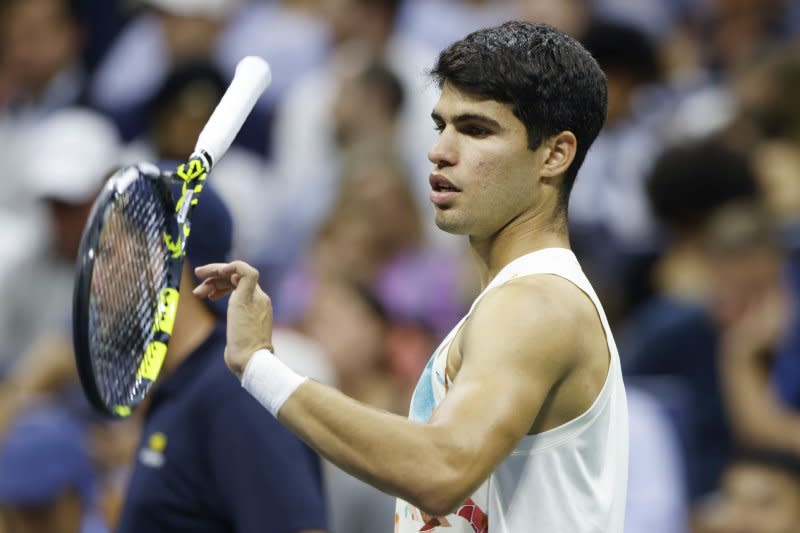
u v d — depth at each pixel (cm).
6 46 4059
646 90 3756
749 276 2847
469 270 3166
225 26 4169
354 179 3247
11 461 2230
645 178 3061
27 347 3166
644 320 2973
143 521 1728
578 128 1397
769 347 2828
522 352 1280
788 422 2764
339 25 4022
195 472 1716
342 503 2419
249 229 3525
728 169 2930
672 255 2969
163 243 1495
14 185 3675
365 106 3594
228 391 1711
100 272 1378
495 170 1366
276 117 3847
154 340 1459
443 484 1216
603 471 1380
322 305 2841
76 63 4153
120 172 1398
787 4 4516
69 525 2250
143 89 3959
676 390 2777
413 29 4241
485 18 4300
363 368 2812
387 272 3183
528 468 1345
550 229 1409
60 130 3284
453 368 1363
